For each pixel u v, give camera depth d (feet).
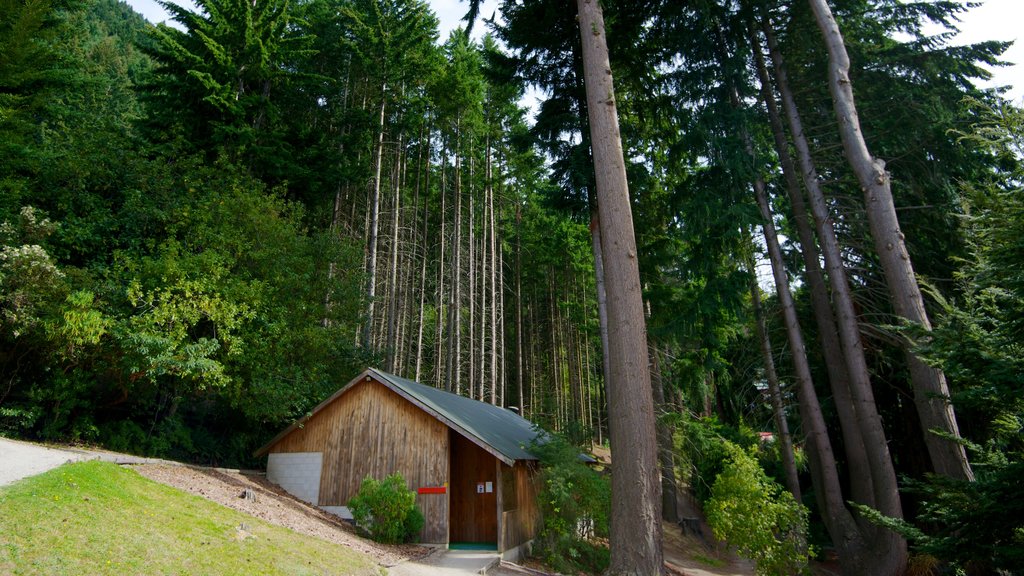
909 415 54.95
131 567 18.71
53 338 34.47
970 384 23.09
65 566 17.06
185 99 63.05
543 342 142.10
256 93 68.90
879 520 24.72
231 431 53.42
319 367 51.57
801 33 49.88
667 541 63.57
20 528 18.16
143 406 45.44
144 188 49.16
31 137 53.01
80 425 38.45
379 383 46.57
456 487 50.37
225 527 26.61
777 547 37.24
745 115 48.44
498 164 103.24
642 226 59.88
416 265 110.01
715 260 50.29
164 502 26.86
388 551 35.96
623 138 57.16
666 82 52.95
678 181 59.47
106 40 148.25
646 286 61.98
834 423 61.72
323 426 46.88
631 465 26.63
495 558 38.63
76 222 43.83
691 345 62.18
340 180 77.92
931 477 22.58
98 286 38.93
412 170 106.93
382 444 44.75
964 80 46.88
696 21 48.29
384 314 94.02
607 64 33.65
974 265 26.11
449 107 87.86
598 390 126.93
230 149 61.16
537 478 46.14
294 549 27.43
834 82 39.65
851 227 48.14
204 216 47.21
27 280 33.53
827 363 47.19
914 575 35.22
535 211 118.01
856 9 48.80
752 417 62.13
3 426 35.09
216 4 67.72
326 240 59.52
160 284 40.32
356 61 87.30
